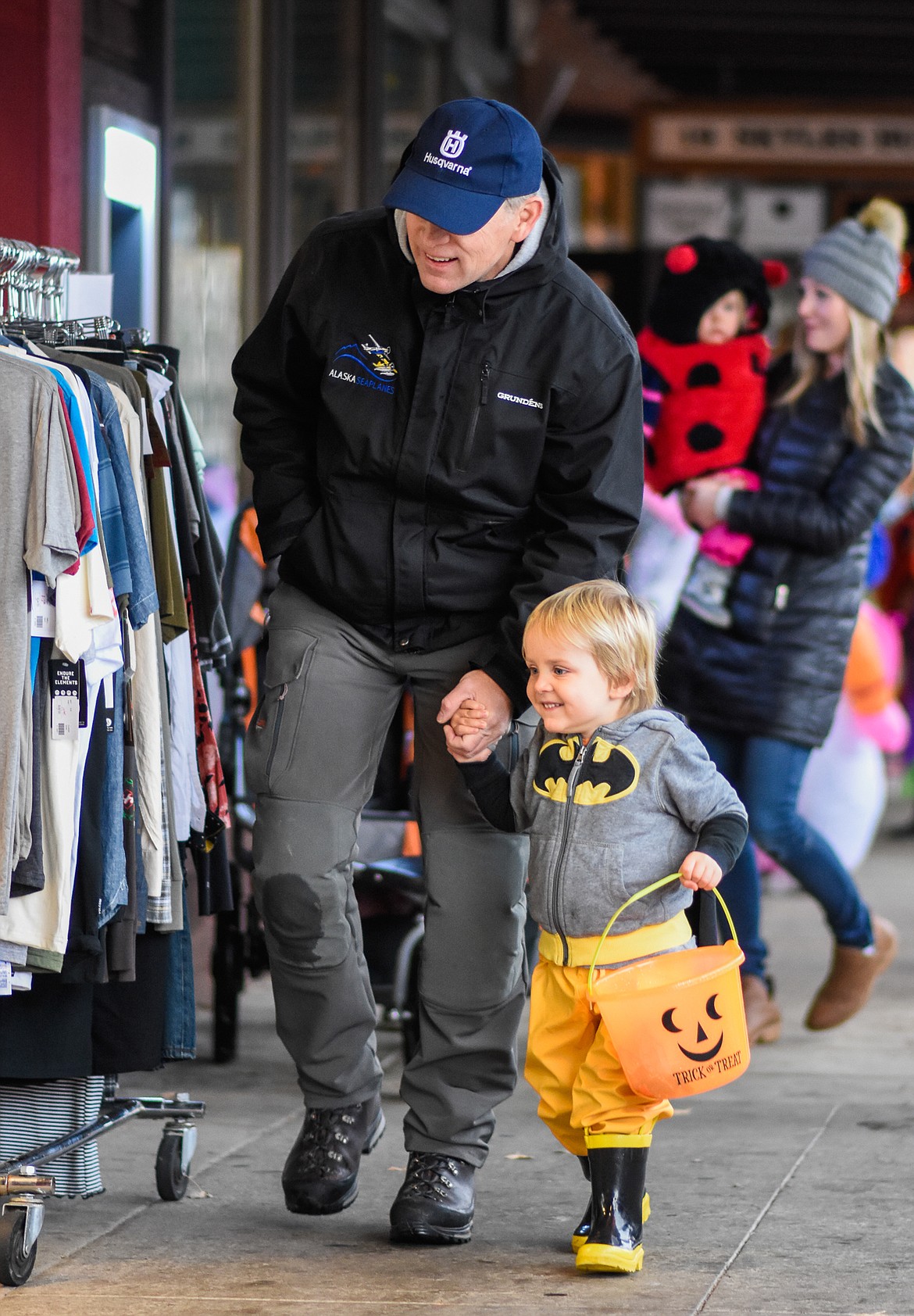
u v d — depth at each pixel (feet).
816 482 40.34
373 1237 27.02
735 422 40.93
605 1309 23.77
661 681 41.52
